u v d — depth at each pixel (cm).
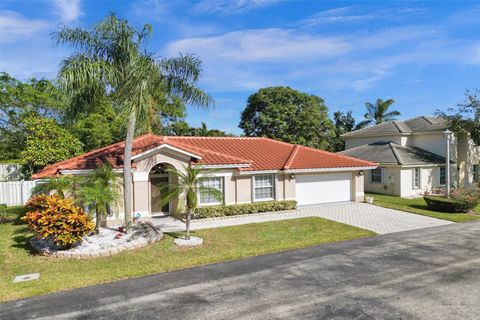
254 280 946
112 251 1195
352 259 1129
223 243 1349
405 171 2738
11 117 2814
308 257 1158
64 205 1184
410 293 852
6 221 1797
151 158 1766
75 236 1183
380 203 2364
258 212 2008
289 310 766
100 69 1288
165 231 1562
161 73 1410
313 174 2298
